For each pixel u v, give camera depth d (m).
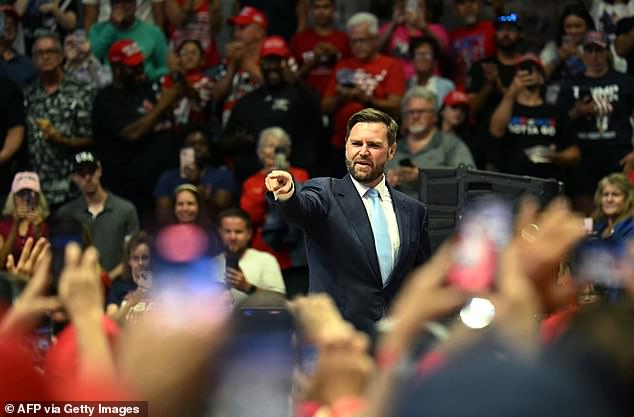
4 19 25.44
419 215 14.97
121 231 21.67
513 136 23.06
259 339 6.93
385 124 14.84
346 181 14.84
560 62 25.09
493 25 25.52
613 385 6.66
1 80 23.86
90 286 6.58
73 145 23.78
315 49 24.66
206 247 7.23
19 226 20.23
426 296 6.23
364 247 14.56
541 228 6.86
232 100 24.73
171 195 22.58
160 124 23.62
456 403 6.07
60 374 7.30
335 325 6.24
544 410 6.14
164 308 5.92
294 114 23.12
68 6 26.78
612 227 19.22
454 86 25.00
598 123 23.70
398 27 25.61
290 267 21.25
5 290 7.20
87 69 25.64
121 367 5.88
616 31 25.75
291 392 6.99
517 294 6.64
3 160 23.64
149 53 25.08
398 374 6.18
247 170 22.95
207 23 26.14
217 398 6.02
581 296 8.09
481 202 15.45
